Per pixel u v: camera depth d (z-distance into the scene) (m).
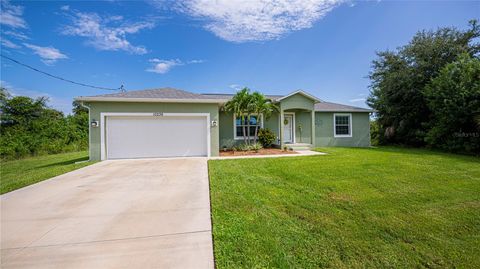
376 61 17.84
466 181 5.65
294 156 10.24
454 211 3.89
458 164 7.73
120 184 5.74
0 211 3.94
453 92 10.97
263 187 5.30
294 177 6.20
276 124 14.53
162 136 10.58
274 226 3.31
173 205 4.19
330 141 15.77
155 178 6.38
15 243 2.83
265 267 2.36
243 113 12.19
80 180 6.21
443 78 11.53
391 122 16.89
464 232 3.21
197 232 3.12
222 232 3.07
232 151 12.35
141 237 2.97
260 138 13.23
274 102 13.20
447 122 11.29
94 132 9.86
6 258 2.50
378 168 7.16
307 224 3.42
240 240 2.88
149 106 10.34
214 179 6.06
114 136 10.13
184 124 10.75
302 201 4.39
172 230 3.18
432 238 3.05
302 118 15.20
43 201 4.46
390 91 15.95
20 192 5.11
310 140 15.31
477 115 10.09
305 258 2.58
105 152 9.99
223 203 4.22
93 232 3.12
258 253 2.61
